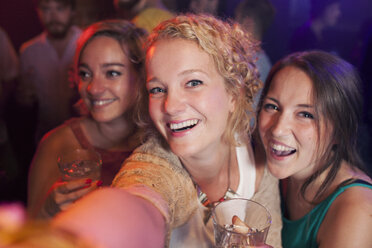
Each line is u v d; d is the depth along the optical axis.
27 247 0.37
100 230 0.57
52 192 1.40
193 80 1.15
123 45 1.80
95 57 1.80
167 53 1.13
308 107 1.28
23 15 4.79
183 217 1.29
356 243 1.17
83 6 4.45
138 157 1.24
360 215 1.20
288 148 1.35
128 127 1.91
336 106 1.29
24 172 3.47
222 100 1.23
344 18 4.88
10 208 0.40
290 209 1.60
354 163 1.41
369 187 1.28
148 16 3.12
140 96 1.44
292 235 1.54
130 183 1.02
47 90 3.44
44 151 1.92
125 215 0.66
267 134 1.41
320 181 1.39
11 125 3.59
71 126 1.98
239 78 1.29
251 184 1.51
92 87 1.81
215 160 1.39
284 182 1.66
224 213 1.14
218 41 1.18
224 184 1.49
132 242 0.62
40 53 3.36
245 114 1.43
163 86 1.16
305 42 4.50
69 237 0.42
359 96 1.37
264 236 1.08
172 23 1.17
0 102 3.57
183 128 1.21
